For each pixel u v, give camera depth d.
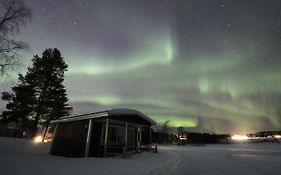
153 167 8.97
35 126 26.22
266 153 19.20
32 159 10.45
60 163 9.34
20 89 26.09
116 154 13.73
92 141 13.42
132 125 16.84
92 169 7.96
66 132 14.89
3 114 25.45
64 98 29.00
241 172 8.67
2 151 13.41
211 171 8.91
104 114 13.05
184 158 14.27
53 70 29.31
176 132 56.22
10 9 14.87
